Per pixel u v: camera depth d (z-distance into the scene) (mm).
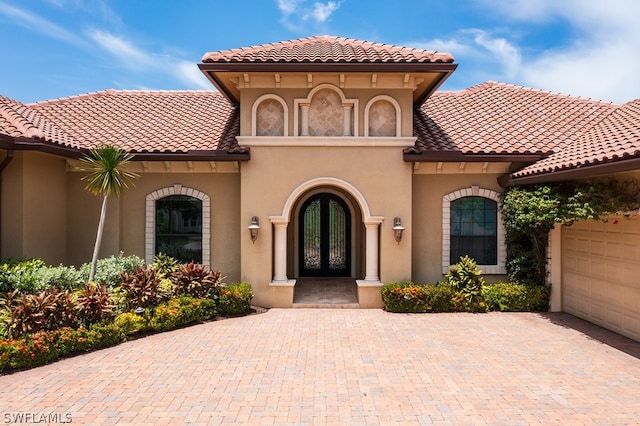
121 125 14023
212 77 12039
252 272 12062
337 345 8844
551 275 11898
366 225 12180
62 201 12617
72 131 13328
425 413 6020
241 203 12055
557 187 10789
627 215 9250
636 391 6754
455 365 7781
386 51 12422
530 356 8258
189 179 12953
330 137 11914
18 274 9391
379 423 5754
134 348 8672
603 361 8023
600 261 10344
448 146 12461
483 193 12789
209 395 6551
